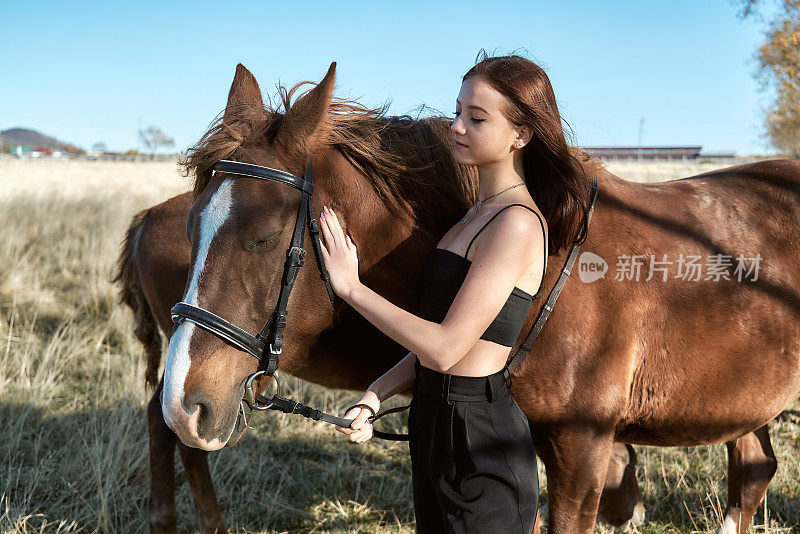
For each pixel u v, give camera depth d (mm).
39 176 17750
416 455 1754
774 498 3287
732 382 2191
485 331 1561
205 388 1633
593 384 2047
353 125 1977
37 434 3818
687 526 3143
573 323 2033
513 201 1605
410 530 3217
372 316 1626
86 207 10016
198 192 1875
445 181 2064
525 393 2064
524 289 1563
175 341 1656
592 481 2104
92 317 5645
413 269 2043
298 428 4141
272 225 1695
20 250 7070
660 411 2209
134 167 28469
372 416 1804
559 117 1668
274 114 1911
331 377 2385
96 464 3371
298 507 3410
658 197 2281
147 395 4094
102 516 3080
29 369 4453
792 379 2279
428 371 1652
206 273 1671
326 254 1763
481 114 1588
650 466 3604
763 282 2201
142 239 3025
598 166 2258
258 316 1725
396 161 1993
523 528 1574
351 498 3502
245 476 3590
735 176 2420
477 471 1541
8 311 5492
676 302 2131
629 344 2096
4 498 3234
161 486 2848
